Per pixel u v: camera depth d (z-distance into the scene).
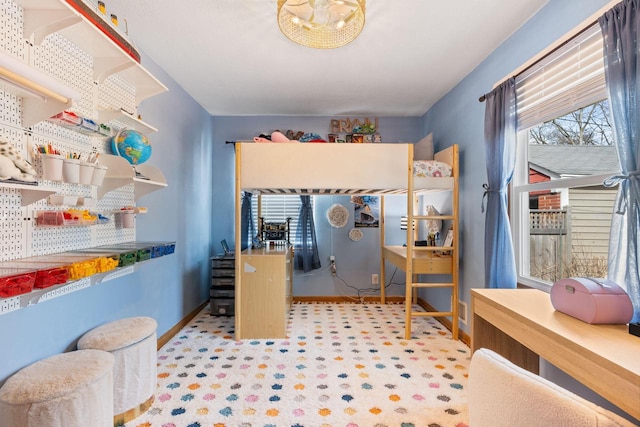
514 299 1.77
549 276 2.20
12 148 1.32
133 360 1.81
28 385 1.31
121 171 1.90
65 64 1.67
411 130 4.36
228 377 2.29
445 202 3.57
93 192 1.90
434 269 3.09
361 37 2.37
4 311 1.39
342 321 3.53
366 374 2.34
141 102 2.48
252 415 1.86
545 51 1.96
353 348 2.80
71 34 1.65
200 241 3.88
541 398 0.75
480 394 0.94
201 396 2.04
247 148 3.01
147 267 2.61
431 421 1.81
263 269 3.02
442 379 2.27
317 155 3.01
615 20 1.43
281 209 4.39
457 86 3.26
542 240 2.27
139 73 2.08
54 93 1.40
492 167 2.44
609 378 1.03
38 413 1.25
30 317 1.52
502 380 0.86
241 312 3.03
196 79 3.11
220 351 2.73
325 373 2.35
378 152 3.04
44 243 1.58
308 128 4.30
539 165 2.26
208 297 4.19
